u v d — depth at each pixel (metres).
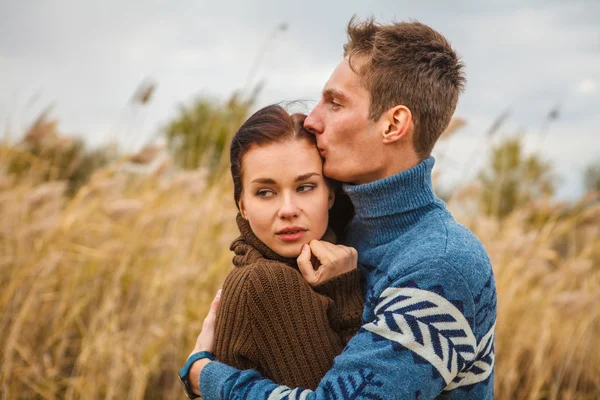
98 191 3.59
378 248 1.49
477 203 4.24
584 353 4.06
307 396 1.26
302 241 1.48
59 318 3.28
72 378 3.06
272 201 1.47
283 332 1.36
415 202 1.46
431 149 1.52
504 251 4.11
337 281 1.43
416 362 1.24
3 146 3.58
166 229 3.76
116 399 3.06
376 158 1.47
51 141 3.71
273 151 1.45
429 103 1.45
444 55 1.50
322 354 1.35
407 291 1.30
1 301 3.08
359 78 1.46
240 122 4.07
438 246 1.35
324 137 1.49
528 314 4.10
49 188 3.41
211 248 3.96
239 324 1.39
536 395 3.65
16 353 3.10
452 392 1.39
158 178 3.86
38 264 3.19
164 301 3.42
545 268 4.23
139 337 3.27
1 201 3.30
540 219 4.46
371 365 1.24
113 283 3.38
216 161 4.68
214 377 1.38
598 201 5.13
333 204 1.68
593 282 4.50
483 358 1.43
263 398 1.28
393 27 1.47
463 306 1.30
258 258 1.49
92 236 3.75
